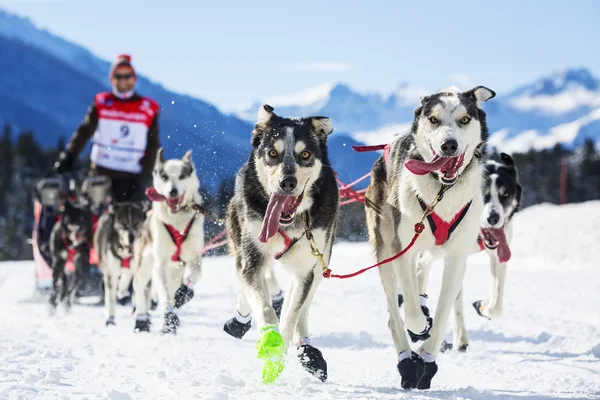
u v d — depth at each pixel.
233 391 3.88
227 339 6.32
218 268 14.90
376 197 4.92
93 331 6.85
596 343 5.85
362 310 8.20
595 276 11.94
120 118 8.89
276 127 4.69
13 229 46.47
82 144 8.95
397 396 3.83
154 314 8.73
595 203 20.86
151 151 8.94
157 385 4.08
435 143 4.24
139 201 8.57
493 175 6.26
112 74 8.85
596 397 3.93
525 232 17.50
